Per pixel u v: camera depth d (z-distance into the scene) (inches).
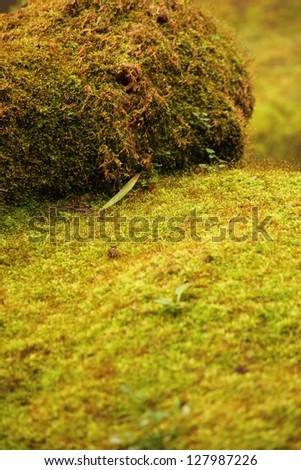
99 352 124.6
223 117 209.6
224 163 209.2
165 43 205.6
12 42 189.9
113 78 189.3
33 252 161.5
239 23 578.6
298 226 157.2
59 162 179.6
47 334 132.5
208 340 122.9
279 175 192.1
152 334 125.6
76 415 113.1
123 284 141.7
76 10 205.5
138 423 109.7
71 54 190.7
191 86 207.0
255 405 110.2
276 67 502.0
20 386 121.7
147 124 194.2
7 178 174.2
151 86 195.5
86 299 141.5
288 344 121.0
